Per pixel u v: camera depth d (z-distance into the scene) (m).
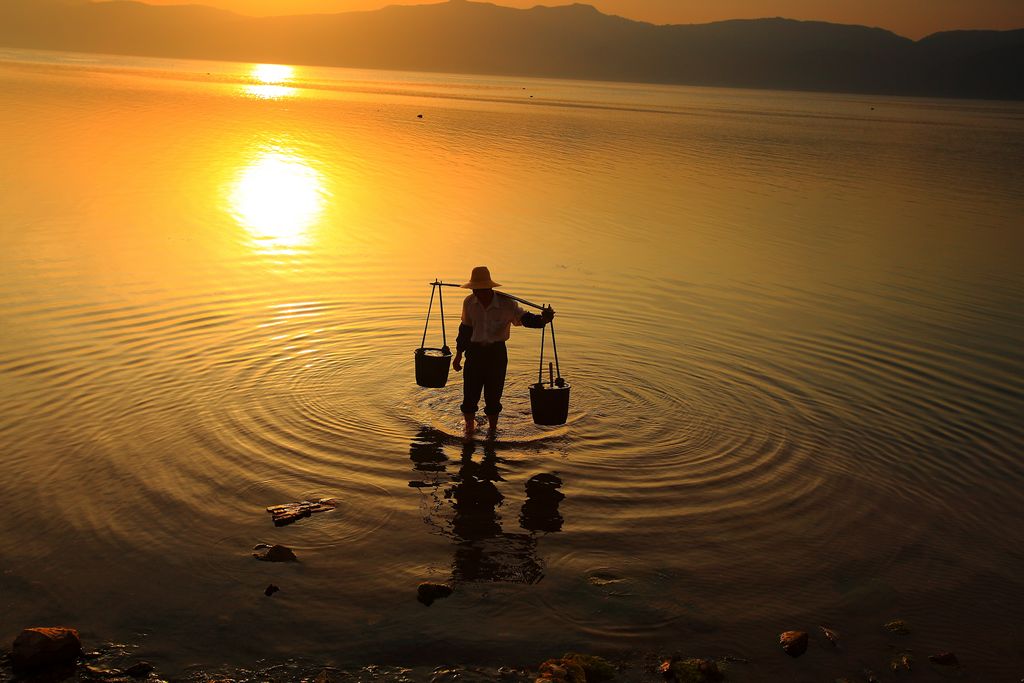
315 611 4.54
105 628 4.34
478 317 6.78
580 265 13.34
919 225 18.72
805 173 27.98
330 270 12.25
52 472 5.93
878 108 127.56
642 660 4.28
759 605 4.78
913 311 11.60
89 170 20.56
